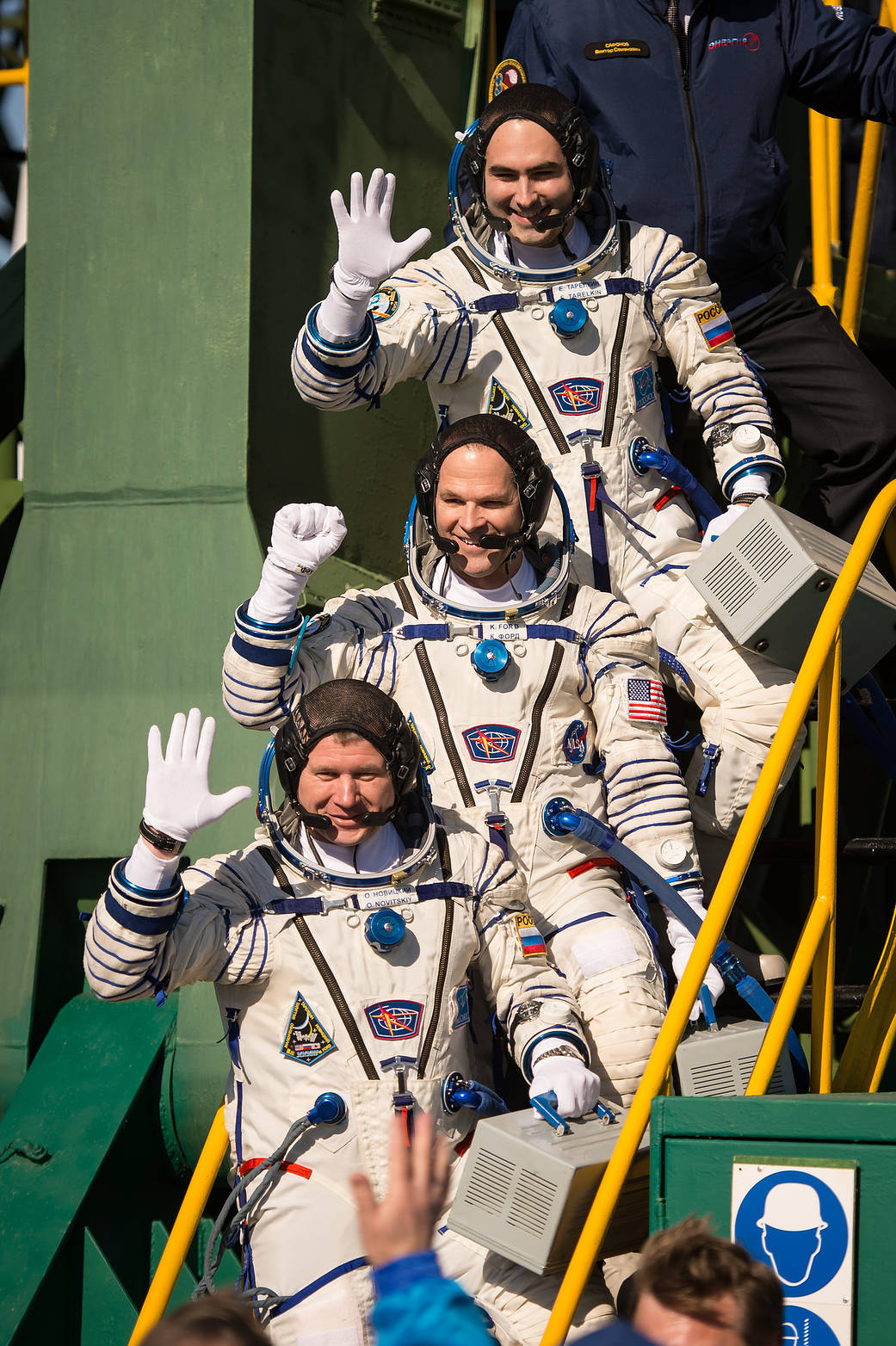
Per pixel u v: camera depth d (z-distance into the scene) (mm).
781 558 12242
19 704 14859
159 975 10344
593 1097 10383
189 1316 6188
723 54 14711
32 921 14508
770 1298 7047
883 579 13766
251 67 14867
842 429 14820
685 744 13359
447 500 11664
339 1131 10250
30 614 14930
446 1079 10445
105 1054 13969
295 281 15344
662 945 12633
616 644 12000
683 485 13367
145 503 14711
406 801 11219
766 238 15125
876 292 19391
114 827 14375
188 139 14969
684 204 14555
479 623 11875
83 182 15234
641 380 13484
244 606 11469
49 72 15414
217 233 14805
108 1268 13078
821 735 12062
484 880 10930
